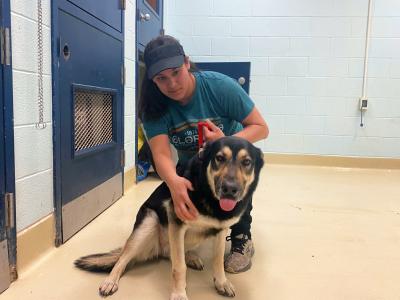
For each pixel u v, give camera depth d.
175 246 1.40
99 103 2.42
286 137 4.36
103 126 2.52
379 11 4.03
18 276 1.56
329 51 4.16
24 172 1.59
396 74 4.10
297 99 4.28
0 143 1.41
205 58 4.33
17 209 1.55
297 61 4.22
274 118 4.35
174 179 1.38
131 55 3.06
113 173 2.69
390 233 2.21
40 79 1.67
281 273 1.69
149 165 3.56
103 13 2.38
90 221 2.29
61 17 1.83
